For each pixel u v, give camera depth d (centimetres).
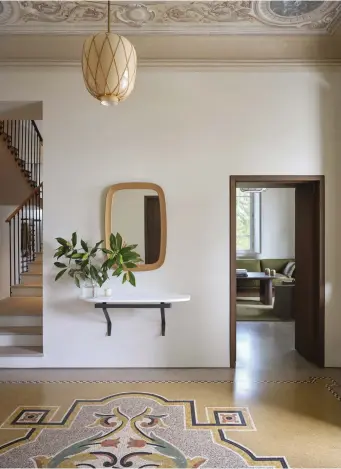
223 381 367
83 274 394
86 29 376
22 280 584
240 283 833
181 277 404
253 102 404
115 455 244
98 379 372
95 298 381
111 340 405
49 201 403
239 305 723
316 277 413
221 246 405
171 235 404
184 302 405
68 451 249
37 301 534
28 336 430
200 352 405
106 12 346
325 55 399
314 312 418
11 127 636
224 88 404
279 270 862
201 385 358
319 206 405
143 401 322
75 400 324
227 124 404
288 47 396
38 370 397
